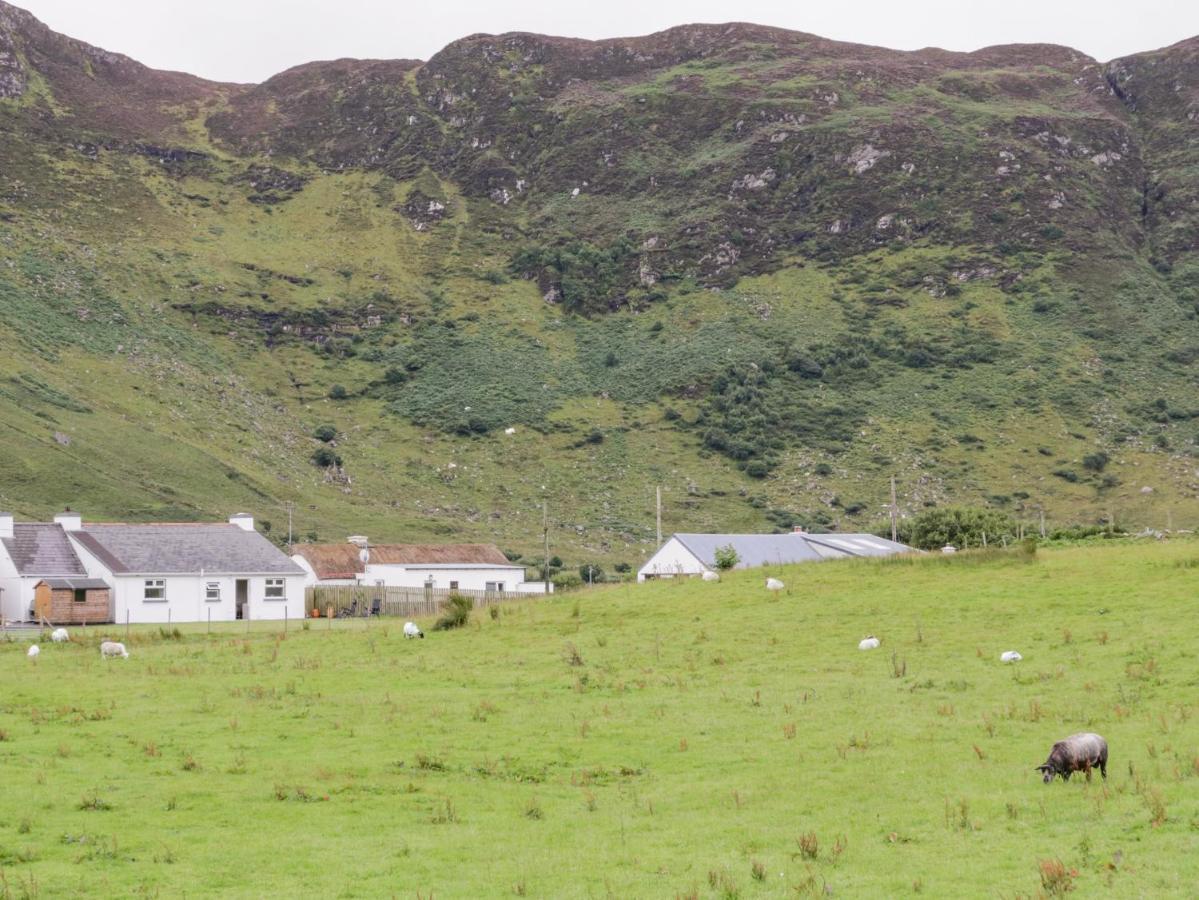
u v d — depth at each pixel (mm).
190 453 180000
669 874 22016
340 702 39375
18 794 27547
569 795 28031
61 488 143875
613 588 65062
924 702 36562
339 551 111438
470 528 177625
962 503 185000
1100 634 43312
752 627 50812
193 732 34688
